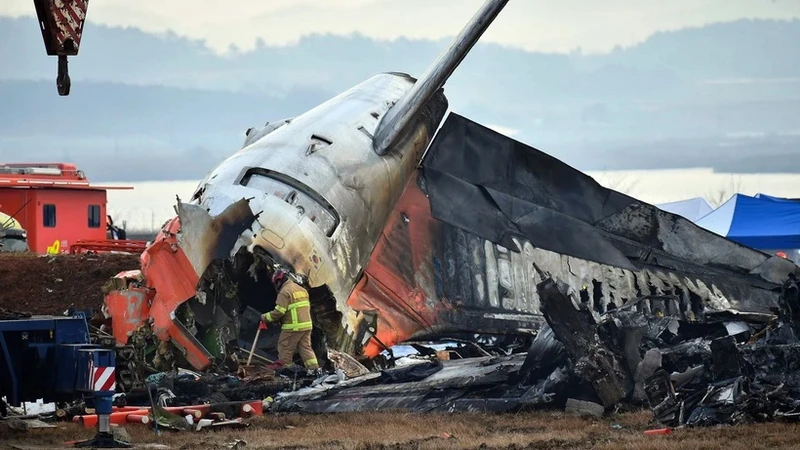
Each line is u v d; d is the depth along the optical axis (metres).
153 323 81.75
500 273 107.44
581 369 69.00
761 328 95.12
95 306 115.56
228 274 87.12
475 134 113.31
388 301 101.12
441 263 105.69
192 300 85.38
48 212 162.12
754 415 62.38
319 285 88.56
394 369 82.56
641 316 71.69
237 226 85.56
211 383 77.38
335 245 91.94
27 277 120.00
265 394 77.69
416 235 106.00
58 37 78.94
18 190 160.88
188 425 67.00
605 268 111.81
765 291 116.06
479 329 104.75
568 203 114.31
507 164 113.56
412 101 102.56
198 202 91.12
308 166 94.75
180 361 82.69
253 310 93.56
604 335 70.56
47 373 64.31
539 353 73.50
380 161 102.50
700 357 72.81
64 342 64.75
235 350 88.56
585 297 110.81
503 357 84.94
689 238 116.00
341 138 100.50
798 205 160.00
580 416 68.50
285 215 88.31
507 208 110.62
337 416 70.50
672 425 63.66
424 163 111.12
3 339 63.03
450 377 77.19
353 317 92.25
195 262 83.06
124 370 75.50
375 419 68.62
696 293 114.38
